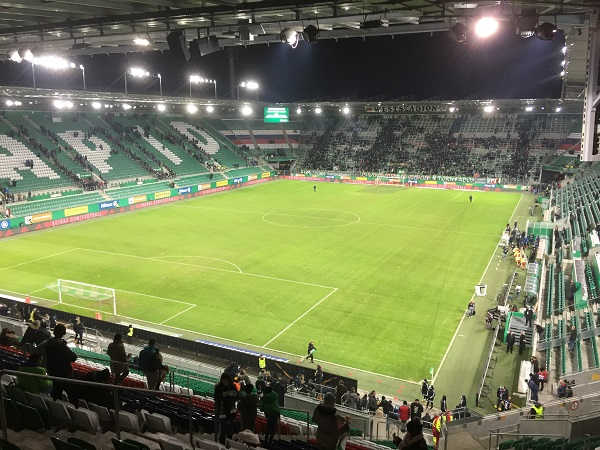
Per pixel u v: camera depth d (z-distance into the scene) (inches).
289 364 893.8
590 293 1114.1
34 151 2541.8
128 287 1357.0
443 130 3816.4
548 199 2479.1
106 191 2541.8
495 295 1317.7
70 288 1288.1
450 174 3378.4
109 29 684.7
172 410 460.1
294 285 1376.7
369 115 4131.4
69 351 429.4
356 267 1540.4
